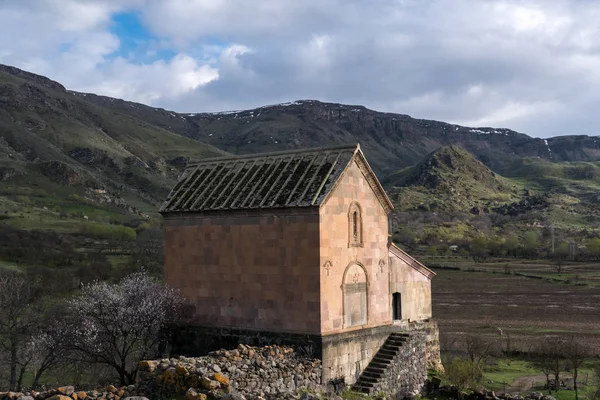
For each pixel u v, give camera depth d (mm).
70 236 103125
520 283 109500
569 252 161250
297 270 25234
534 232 193625
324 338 24672
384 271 29266
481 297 91938
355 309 26875
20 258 72500
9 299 35562
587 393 40594
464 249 172625
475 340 52250
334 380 24969
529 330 64812
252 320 26422
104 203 177875
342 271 26047
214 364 20547
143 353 28828
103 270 67812
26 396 17156
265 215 26234
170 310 28016
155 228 134625
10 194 158625
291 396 18750
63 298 45844
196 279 28375
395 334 29422
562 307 81750
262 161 29406
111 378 29922
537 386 43000
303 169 27281
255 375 21266
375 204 28781
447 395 30469
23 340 34750
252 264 26547
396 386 27516
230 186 28625
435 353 34250
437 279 116312
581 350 52312
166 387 19453
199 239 28391
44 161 194250
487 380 44156
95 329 26469
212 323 27703
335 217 25766
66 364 29875
